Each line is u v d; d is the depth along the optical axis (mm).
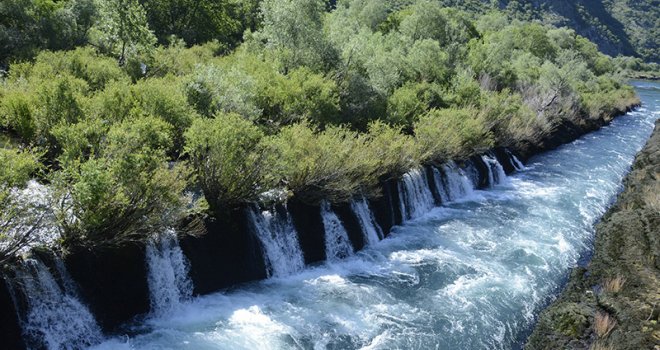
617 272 21562
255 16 70312
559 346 16719
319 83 29844
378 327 17828
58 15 35219
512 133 42062
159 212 16359
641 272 21500
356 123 32188
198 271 18297
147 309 16672
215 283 18844
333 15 52438
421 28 63031
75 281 14953
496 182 37000
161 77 31250
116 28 31469
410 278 21656
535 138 46312
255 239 20266
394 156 26875
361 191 25000
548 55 86812
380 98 34094
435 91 40156
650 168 38781
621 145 53781
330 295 19672
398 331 17703
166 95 22297
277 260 20844
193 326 16688
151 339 15711
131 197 15641
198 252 18422
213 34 58906
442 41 62281
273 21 35656
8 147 19484
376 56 38688
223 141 18750
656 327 17328
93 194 14484
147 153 16859
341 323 17812
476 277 22094
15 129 20188
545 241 26453
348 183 23281
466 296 20422
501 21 104688
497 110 40625
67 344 14555
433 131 30938
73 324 14734
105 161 16000
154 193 16078
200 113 23984
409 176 28781
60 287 14547
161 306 16984
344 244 23406
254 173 19828
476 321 18703
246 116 25141
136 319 16406
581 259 24562
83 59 28672
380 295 20000
